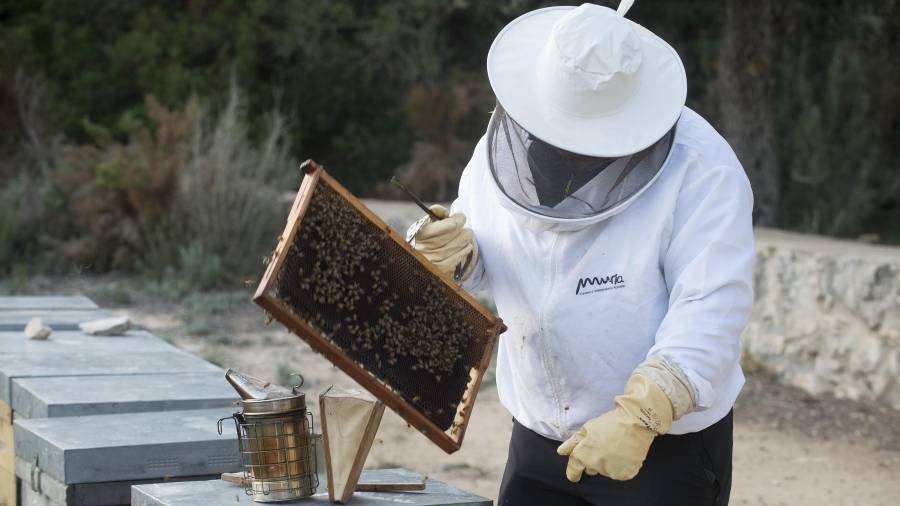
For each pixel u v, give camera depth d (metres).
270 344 13.20
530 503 3.98
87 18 27.41
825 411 10.26
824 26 24.62
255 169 18.55
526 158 3.42
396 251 3.29
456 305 3.35
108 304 15.61
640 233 3.45
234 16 27.45
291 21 27.50
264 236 18.08
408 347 3.32
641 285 3.47
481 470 8.50
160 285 16.92
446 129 25.73
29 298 8.98
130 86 25.69
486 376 11.98
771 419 10.09
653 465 3.57
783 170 22.11
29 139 23.48
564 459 3.81
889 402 10.20
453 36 29.28
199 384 5.63
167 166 17.81
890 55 24.16
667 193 3.43
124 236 17.83
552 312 3.58
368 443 3.67
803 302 10.97
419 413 3.29
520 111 3.35
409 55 28.39
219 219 17.55
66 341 6.99
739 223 3.39
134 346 6.88
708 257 3.33
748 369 11.56
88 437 4.53
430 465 8.64
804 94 22.08
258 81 27.47
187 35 26.67
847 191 21.19
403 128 27.89
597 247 3.50
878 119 23.47
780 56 23.30
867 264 10.30
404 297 3.32
